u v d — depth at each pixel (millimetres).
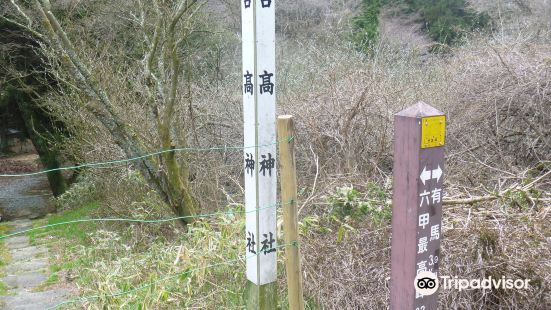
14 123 11602
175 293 3232
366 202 3664
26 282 5582
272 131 2775
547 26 8672
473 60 6422
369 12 13328
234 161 6184
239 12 8992
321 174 4922
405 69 7043
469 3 14773
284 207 2684
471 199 3619
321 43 8969
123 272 3762
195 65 8023
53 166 10586
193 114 6289
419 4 15648
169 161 4938
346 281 3291
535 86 4996
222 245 3449
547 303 2906
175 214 5148
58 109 8117
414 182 2209
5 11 7797
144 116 6027
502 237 3047
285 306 3309
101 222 7047
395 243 2352
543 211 3309
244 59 2744
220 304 3311
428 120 2162
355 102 5227
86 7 7902
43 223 8734
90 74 4805
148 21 7121
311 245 3467
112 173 6949
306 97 5832
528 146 4996
